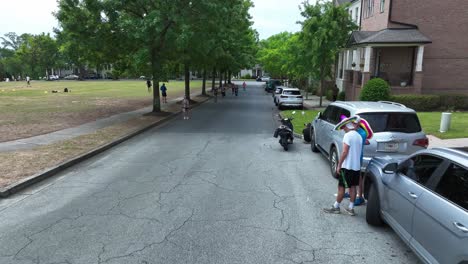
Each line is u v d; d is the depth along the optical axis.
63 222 5.99
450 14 24.67
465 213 3.60
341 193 6.38
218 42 27.20
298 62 29.16
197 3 18.23
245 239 5.41
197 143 13.36
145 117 20.19
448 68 25.20
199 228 5.78
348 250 5.11
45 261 4.74
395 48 25.47
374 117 8.04
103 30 18.94
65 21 18.66
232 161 10.46
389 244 5.30
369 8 28.78
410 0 24.64
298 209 6.66
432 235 4.07
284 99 26.34
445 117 14.39
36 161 9.70
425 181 4.53
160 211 6.50
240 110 26.94
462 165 3.93
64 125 16.77
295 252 5.04
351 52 30.78
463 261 3.49
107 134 14.31
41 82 80.38
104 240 5.34
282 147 12.63
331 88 35.56
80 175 8.92
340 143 8.50
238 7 21.06
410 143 7.88
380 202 5.63
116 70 22.66
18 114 20.89
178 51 20.66
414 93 23.52
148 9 19.22
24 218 6.17
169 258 4.83
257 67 131.25
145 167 9.72
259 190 7.77
